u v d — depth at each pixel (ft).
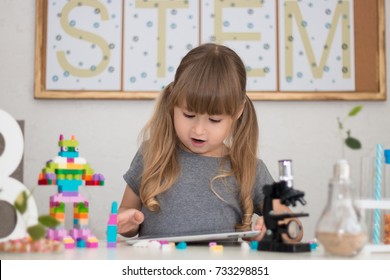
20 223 3.84
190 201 5.35
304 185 7.57
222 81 4.81
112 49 7.55
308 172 7.58
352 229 3.10
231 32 7.59
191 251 3.66
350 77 7.59
